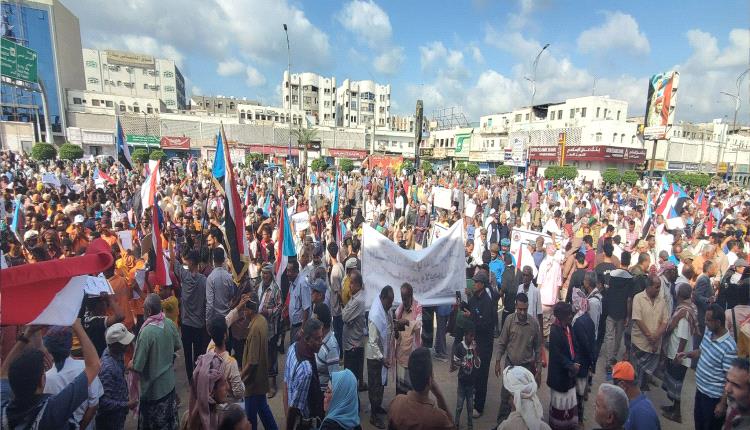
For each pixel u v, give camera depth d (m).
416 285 6.21
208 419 3.33
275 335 5.80
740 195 28.30
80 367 3.38
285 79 98.19
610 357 6.35
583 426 5.08
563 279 8.04
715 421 4.17
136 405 4.14
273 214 13.26
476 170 56.06
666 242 9.62
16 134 47.28
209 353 3.55
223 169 6.98
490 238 10.71
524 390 3.35
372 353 4.93
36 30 56.84
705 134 82.75
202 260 6.72
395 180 23.62
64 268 2.48
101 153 59.62
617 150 51.75
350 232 10.41
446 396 5.90
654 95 37.66
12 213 11.12
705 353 4.26
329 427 3.32
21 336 2.95
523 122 68.56
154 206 6.10
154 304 4.23
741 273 6.36
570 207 18.59
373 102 105.81
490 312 5.31
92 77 83.06
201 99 102.19
